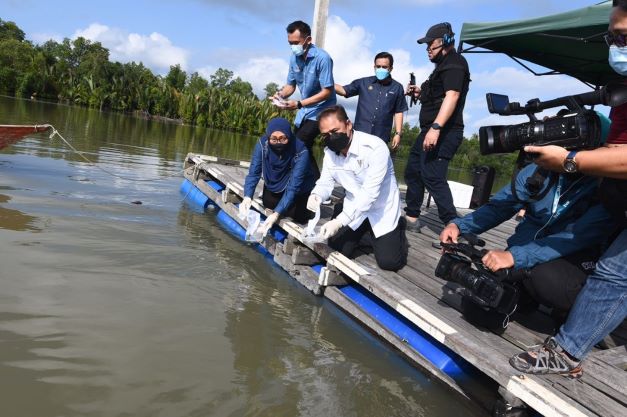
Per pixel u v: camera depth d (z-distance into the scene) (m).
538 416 2.44
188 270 4.14
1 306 3.03
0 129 6.57
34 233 4.41
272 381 2.70
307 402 2.56
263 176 4.92
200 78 63.19
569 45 5.03
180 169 9.93
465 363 2.97
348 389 2.76
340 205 4.47
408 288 3.56
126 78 52.31
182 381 2.56
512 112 2.62
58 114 25.20
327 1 6.46
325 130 3.62
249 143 28.05
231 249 4.95
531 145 2.33
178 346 2.90
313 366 2.94
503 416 2.45
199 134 28.70
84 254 4.10
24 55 52.00
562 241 2.65
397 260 3.84
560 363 2.44
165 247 4.62
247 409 2.41
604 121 2.62
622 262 2.28
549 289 2.64
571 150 2.24
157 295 3.55
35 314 3.00
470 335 2.85
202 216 6.16
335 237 4.13
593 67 5.68
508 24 4.65
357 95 5.61
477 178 6.13
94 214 5.37
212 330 3.17
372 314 3.63
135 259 4.18
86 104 50.44
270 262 4.77
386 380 2.92
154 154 12.19
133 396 2.38
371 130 5.41
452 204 4.58
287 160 4.72
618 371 2.53
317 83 5.04
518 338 2.88
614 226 2.57
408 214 5.25
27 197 5.67
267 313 3.58
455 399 2.81
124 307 3.28
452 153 4.52
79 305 3.20
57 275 3.60
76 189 6.49
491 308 2.72
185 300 3.55
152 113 52.03
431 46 4.41
